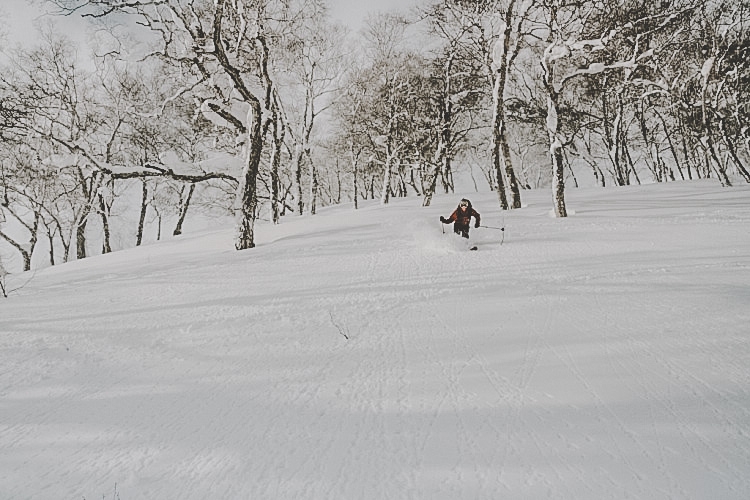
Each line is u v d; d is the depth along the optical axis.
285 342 6.19
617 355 4.93
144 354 6.11
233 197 33.22
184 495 3.04
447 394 4.27
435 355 5.31
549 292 7.66
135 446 3.78
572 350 5.16
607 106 34.84
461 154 42.72
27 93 23.88
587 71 16.73
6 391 5.16
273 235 18.64
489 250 11.87
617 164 33.59
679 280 7.72
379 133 34.88
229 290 9.60
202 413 4.30
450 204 25.23
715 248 9.86
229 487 3.09
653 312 6.26
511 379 4.51
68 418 4.41
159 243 22.45
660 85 22.31
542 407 3.89
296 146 32.06
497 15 19.44
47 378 5.49
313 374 5.03
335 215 24.56
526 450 3.25
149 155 29.48
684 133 31.72
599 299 7.07
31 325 7.91
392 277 9.62
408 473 3.07
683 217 14.68
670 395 3.97
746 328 5.39
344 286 9.13
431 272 9.84
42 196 28.81
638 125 38.34
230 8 17.75
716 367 4.46
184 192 35.28
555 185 16.86
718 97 23.61
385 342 5.89
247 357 5.74
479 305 7.24
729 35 22.48
